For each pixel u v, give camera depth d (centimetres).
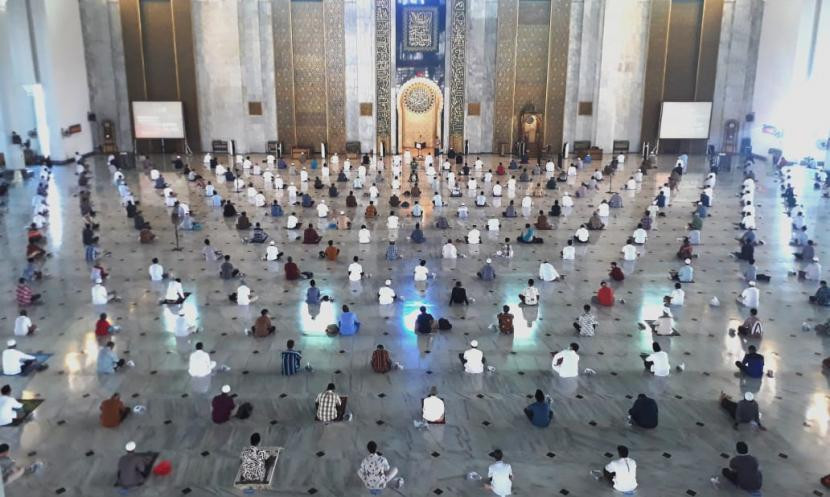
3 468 745
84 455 791
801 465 776
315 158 2772
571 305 1230
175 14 2678
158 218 1816
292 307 1211
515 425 855
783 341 1088
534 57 2742
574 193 2144
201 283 1331
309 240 1581
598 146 2806
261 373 980
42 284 1327
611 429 846
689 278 1342
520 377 972
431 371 988
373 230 1703
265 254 1512
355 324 1106
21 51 2436
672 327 1119
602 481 748
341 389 938
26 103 2492
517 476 756
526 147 2814
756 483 722
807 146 2572
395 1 2708
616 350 1054
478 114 2809
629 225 1761
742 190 2103
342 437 829
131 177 2367
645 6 2694
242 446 810
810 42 2491
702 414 878
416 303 1232
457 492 731
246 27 2698
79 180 2169
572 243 1598
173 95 2762
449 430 844
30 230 1535
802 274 1366
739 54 2744
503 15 2695
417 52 2770
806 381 963
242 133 2802
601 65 2725
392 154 2834
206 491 731
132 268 1420
